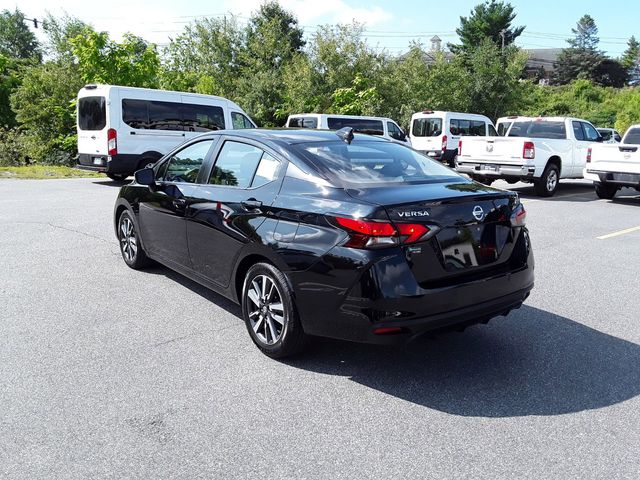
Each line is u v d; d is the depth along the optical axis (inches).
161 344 161.6
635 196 546.9
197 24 1502.2
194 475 102.3
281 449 110.7
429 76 1167.0
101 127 529.3
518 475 103.1
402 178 154.2
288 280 143.3
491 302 141.4
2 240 289.4
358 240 129.1
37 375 140.8
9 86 1278.3
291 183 151.1
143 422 119.8
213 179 181.6
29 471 102.7
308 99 1122.0
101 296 203.5
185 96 573.0
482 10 2475.4
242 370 145.9
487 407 128.3
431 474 103.2
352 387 137.5
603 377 144.4
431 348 162.2
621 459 108.3
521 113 1343.5
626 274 245.8
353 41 1167.0
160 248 209.0
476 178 542.9
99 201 432.1
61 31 1188.5
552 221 383.9
